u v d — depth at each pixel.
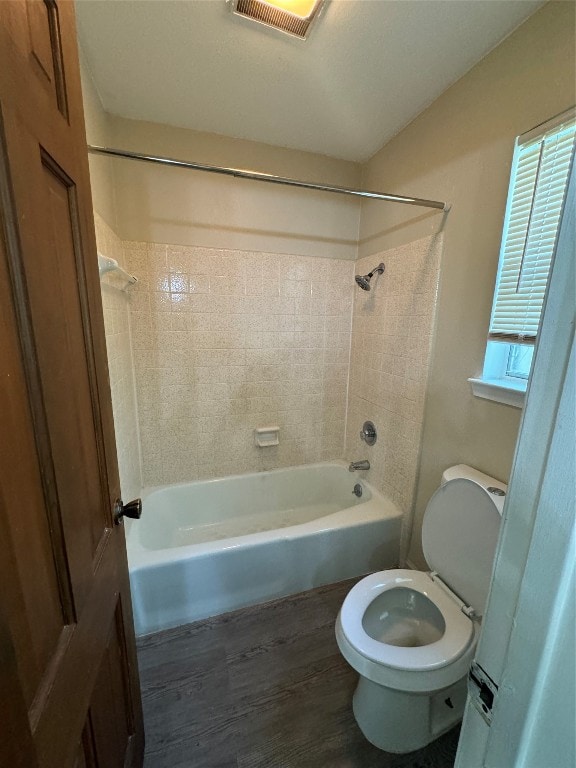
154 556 1.43
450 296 1.39
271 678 1.25
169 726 1.10
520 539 0.37
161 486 2.04
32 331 0.43
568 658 0.35
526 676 0.37
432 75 1.27
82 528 0.58
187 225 1.80
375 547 1.75
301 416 2.26
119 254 1.67
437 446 1.51
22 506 0.40
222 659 1.32
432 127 1.44
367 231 1.99
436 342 1.48
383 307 1.86
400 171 1.67
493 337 1.19
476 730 0.45
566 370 0.32
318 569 1.67
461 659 0.95
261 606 1.58
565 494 0.32
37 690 0.42
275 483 2.25
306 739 1.07
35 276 0.44
